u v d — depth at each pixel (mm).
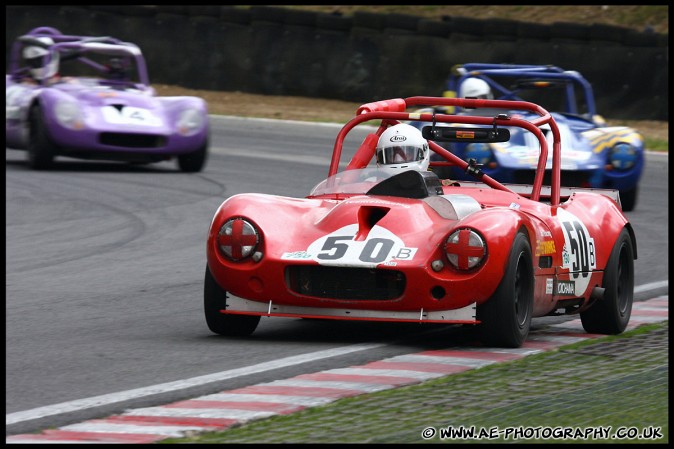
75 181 53094
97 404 17359
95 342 22703
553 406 17078
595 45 82000
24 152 66875
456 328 24578
